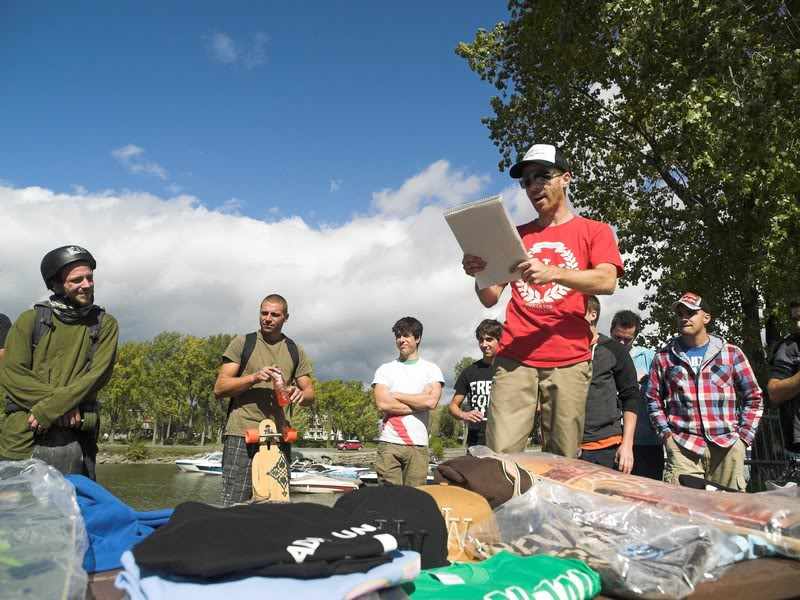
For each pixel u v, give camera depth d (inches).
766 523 87.9
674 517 88.7
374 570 55.6
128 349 4094.5
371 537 59.4
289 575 52.2
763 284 557.0
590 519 90.4
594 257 126.2
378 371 215.5
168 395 4089.6
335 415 4660.4
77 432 141.8
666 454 185.2
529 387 129.2
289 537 56.1
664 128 595.5
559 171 132.7
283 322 195.0
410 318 216.4
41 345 140.7
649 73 519.8
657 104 539.2
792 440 173.6
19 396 136.6
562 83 651.5
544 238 133.5
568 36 590.6
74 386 136.6
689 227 623.5
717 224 604.1
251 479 183.9
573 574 71.5
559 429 126.7
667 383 187.3
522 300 132.3
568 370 127.3
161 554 49.9
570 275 116.2
